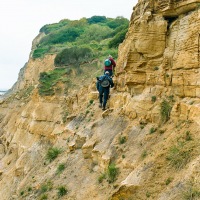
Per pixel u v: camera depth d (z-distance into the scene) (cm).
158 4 1430
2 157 3139
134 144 1303
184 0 1298
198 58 1182
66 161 1642
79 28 6097
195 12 1230
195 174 913
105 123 1622
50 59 4491
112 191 1160
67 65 3466
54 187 1501
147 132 1303
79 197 1307
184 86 1249
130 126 1405
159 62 1423
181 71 1264
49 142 2336
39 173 1809
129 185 1038
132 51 1479
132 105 1458
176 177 966
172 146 1088
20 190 1803
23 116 2900
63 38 5759
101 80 1747
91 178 1380
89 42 4975
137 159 1207
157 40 1424
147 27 1438
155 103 1354
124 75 1661
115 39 3644
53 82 2867
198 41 1181
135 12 1578
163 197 934
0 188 2345
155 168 1048
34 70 4706
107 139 1473
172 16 1401
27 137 2639
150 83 1434
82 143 1662
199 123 1084
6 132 3528
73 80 2969
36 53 5103
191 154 1000
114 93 1767
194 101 1179
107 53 3362
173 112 1232
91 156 1495
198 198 852
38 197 1533
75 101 2333
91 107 1923
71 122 1977
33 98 2877
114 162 1309
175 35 1352
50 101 2655
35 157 2278
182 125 1154
